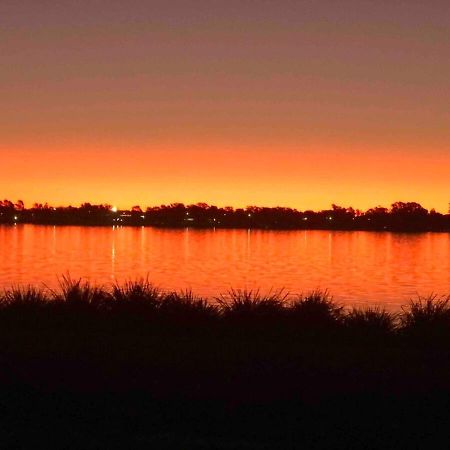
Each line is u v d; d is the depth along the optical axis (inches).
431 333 740.7
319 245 4795.8
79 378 548.4
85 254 3380.9
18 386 530.3
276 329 768.9
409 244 5098.4
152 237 5994.1
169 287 1724.9
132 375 557.6
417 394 518.3
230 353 630.5
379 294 1676.9
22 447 416.8
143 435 441.1
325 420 469.1
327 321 797.2
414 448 426.0
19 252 3489.2
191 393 517.0
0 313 806.5
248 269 2554.1
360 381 546.3
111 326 773.3
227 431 450.3
